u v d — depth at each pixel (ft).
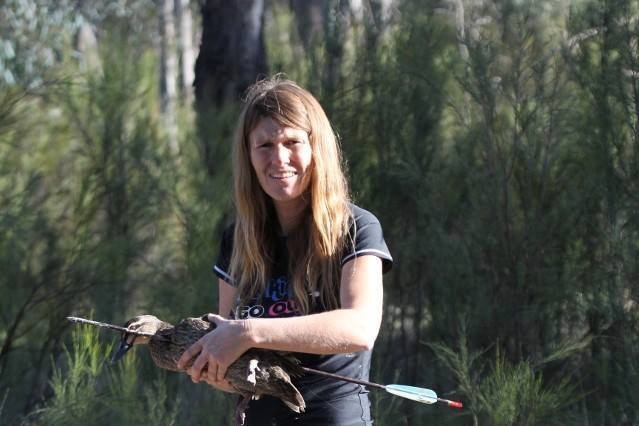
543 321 25.71
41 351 27.94
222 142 28.99
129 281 28.19
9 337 27.37
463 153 27.14
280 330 12.11
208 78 31.68
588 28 26.32
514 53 26.63
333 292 13.07
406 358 27.81
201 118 29.66
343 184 13.55
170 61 65.05
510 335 25.80
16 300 27.53
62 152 29.19
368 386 13.32
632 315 24.90
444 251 26.37
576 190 25.81
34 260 27.94
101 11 61.67
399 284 28.04
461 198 27.73
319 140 13.29
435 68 28.63
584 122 25.85
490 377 22.70
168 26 68.69
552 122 26.05
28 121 28.81
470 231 26.48
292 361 12.90
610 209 25.02
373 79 29.09
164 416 22.81
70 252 27.81
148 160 28.84
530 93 26.66
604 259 25.36
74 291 27.91
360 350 12.30
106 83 28.94
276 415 13.28
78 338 24.40
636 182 24.95
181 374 25.30
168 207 28.63
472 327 25.88
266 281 13.64
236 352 12.11
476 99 26.53
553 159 26.27
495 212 26.22
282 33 33.53
